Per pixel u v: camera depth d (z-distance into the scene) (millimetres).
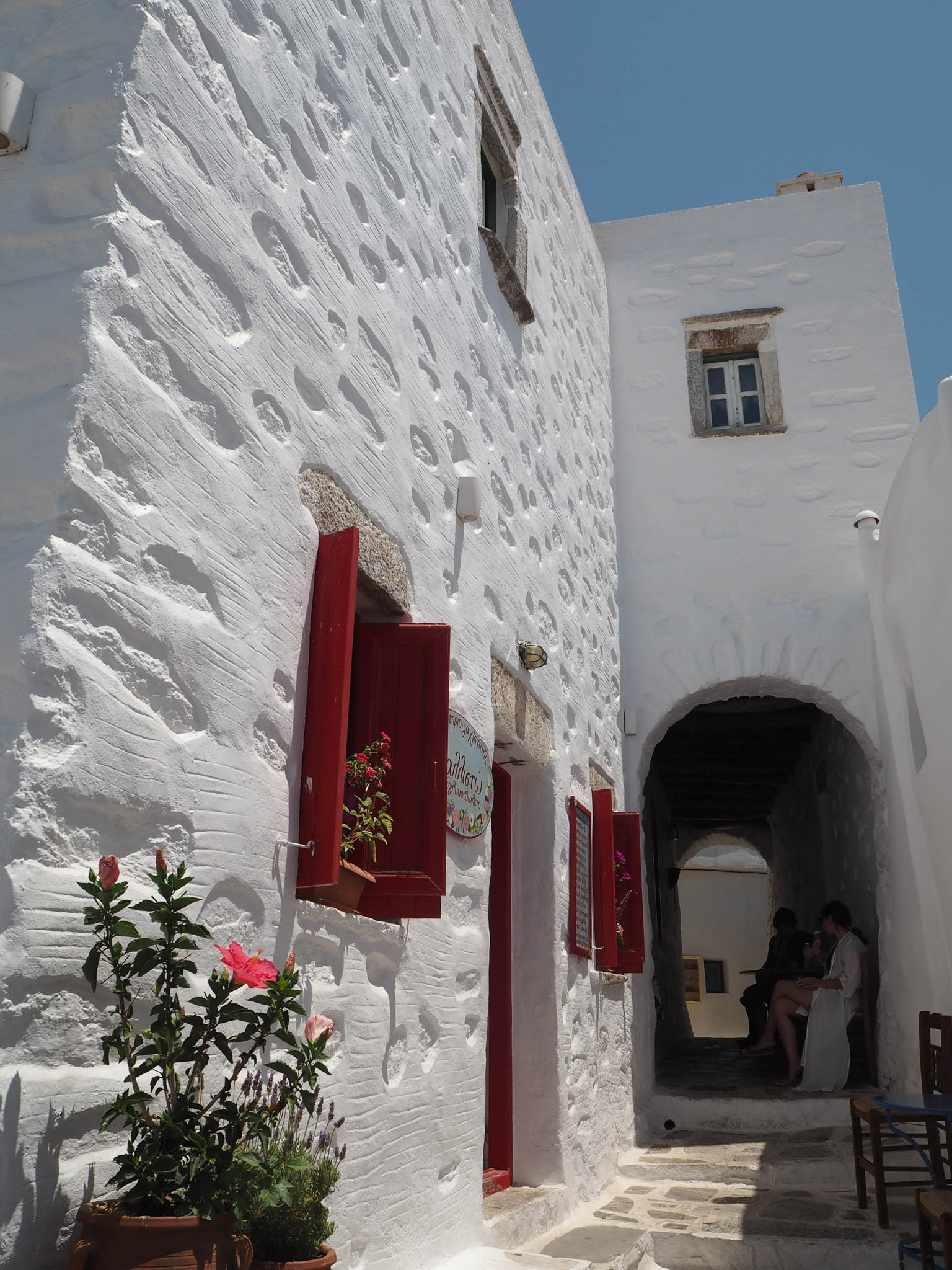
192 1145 1719
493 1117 5207
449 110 4969
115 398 2158
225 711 2467
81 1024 1893
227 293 2680
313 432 3090
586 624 7188
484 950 4266
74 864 1931
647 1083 7406
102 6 2434
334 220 3420
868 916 8438
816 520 8719
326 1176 2135
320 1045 1970
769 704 10648
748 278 9594
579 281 8219
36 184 2295
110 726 2049
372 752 3381
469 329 4930
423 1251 3381
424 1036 3590
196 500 2428
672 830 14734
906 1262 4641
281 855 2674
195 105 2600
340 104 3605
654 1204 5477
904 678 7113
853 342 9219
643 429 9242
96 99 2322
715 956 21781
